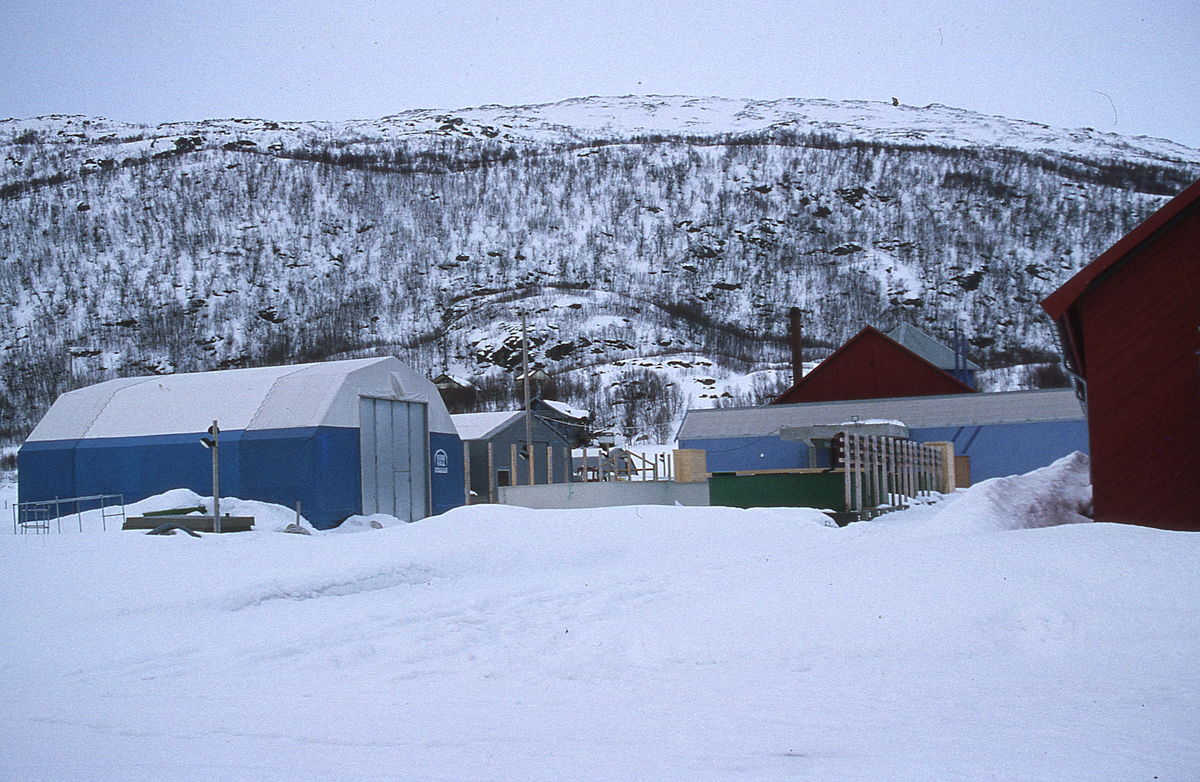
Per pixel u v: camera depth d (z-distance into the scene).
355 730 5.79
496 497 36.66
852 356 47.91
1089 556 9.55
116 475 27.52
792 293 119.00
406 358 91.75
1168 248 13.50
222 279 116.50
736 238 137.62
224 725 6.08
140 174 142.38
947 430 36.00
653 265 129.25
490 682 7.39
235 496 26.02
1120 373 13.61
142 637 9.66
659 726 5.66
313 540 16.84
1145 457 13.38
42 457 28.59
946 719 5.62
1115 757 4.60
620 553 15.20
